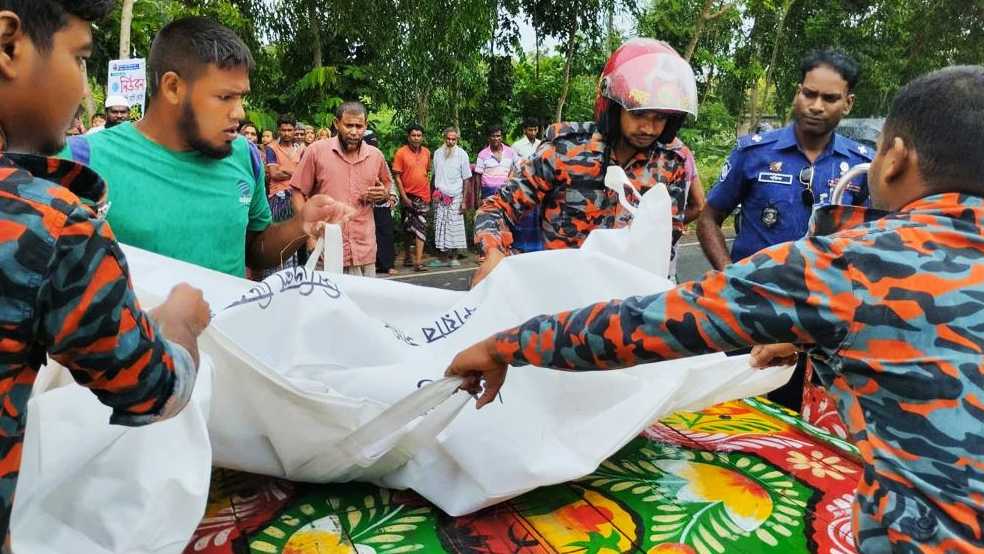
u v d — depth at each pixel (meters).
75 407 1.06
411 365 1.40
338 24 9.28
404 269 8.01
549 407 1.43
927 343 0.91
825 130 2.56
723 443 1.63
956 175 0.97
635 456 1.55
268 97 9.82
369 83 10.12
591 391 1.47
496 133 8.62
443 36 9.16
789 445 1.62
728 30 15.02
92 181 0.83
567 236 2.34
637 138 2.19
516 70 13.37
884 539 0.93
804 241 0.98
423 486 1.34
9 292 0.71
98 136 1.73
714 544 1.23
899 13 14.62
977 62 15.48
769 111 19.58
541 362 1.11
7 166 0.74
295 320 1.41
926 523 0.88
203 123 1.70
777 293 0.94
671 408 1.53
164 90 1.68
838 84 2.49
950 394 0.89
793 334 0.94
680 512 1.33
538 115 12.33
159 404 0.87
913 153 1.01
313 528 1.26
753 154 2.68
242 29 9.27
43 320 0.74
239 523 1.28
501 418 1.33
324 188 4.95
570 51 11.27
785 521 1.30
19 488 1.01
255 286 1.39
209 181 1.81
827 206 1.10
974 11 14.73
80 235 0.75
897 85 14.78
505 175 8.65
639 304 1.01
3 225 0.71
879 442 0.94
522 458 1.32
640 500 1.37
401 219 8.73
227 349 1.20
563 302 1.56
